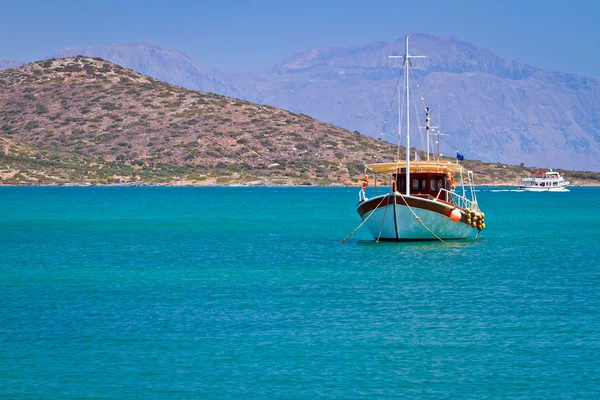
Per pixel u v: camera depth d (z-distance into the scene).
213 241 117.50
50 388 41.97
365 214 99.88
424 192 98.50
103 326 54.59
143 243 114.56
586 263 87.62
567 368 45.12
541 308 60.94
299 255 95.75
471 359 46.81
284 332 52.94
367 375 44.00
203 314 58.66
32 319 56.88
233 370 44.78
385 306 61.78
